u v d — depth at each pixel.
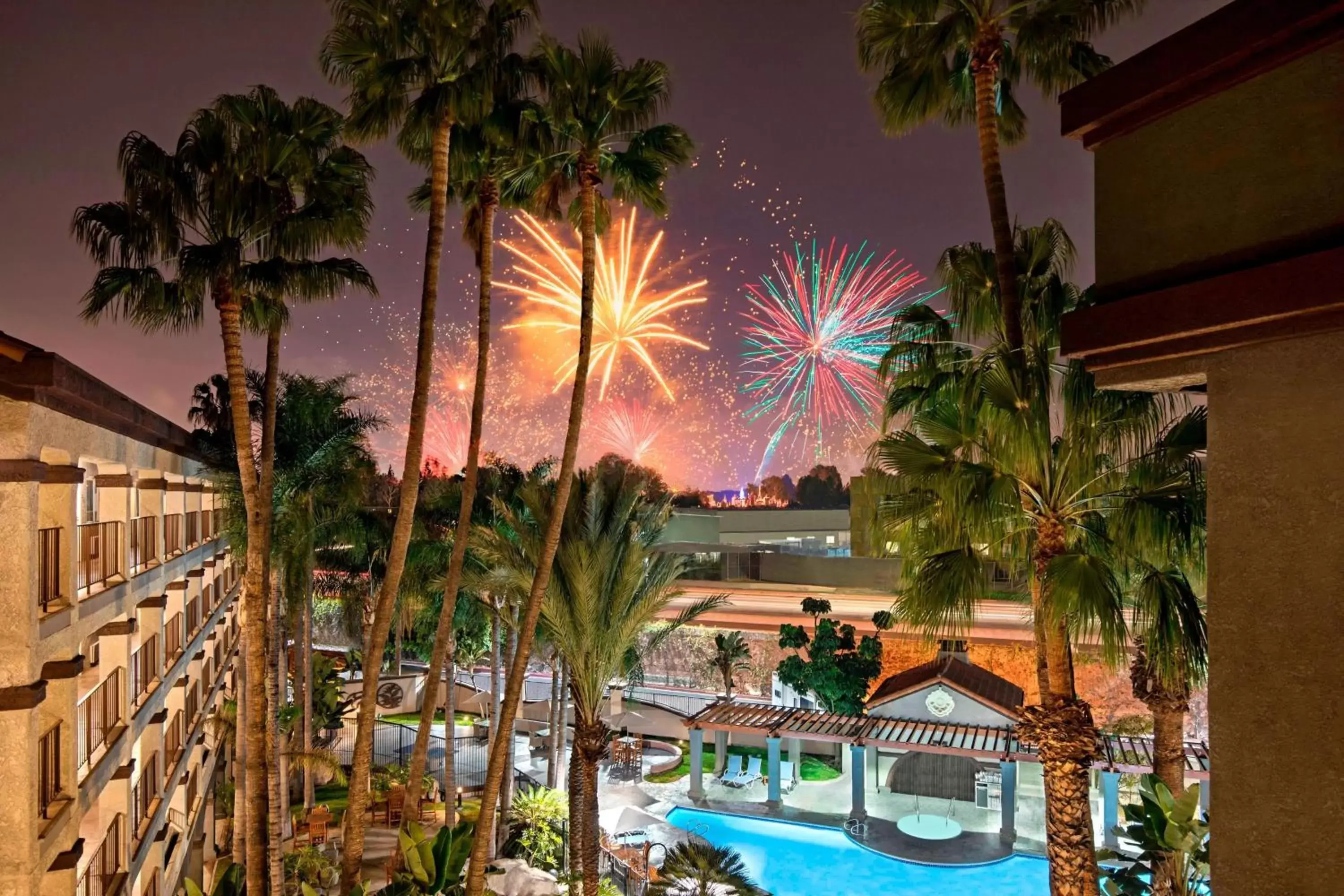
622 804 27.53
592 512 17.50
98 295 14.27
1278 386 4.70
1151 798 11.95
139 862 14.79
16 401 8.99
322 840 24.06
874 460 11.48
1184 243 5.30
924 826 25.67
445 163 14.29
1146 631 10.59
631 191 16.78
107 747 13.06
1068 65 13.72
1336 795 4.34
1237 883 4.70
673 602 40.41
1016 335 11.78
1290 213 4.73
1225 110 5.08
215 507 27.91
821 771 31.67
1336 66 4.57
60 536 10.66
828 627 30.69
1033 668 30.50
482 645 32.44
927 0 13.14
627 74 15.04
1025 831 25.36
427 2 13.91
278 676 26.84
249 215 14.79
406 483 14.14
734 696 37.72
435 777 31.14
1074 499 11.09
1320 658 4.44
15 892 8.92
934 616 11.29
